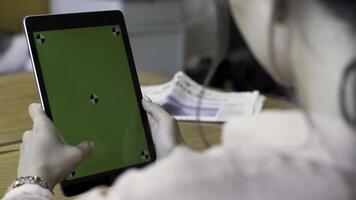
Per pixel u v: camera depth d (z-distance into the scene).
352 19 0.52
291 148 0.53
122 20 0.97
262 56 0.58
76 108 0.90
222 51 0.65
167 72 3.28
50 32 0.90
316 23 0.53
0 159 1.08
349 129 0.52
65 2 3.29
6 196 0.73
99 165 0.89
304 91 0.55
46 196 0.73
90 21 0.94
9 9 3.46
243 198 0.50
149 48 3.22
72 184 0.86
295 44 0.54
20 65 2.89
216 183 0.51
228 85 2.19
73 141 0.88
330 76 0.53
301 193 0.50
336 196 0.50
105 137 0.91
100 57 0.94
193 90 1.41
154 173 0.53
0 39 3.00
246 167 0.52
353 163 0.51
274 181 0.51
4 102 1.42
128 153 0.92
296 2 0.53
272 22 0.54
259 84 2.12
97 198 0.59
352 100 0.52
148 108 0.95
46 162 0.76
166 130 0.93
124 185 0.54
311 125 0.53
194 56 2.88
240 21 0.59
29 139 0.79
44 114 0.83
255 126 0.57
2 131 1.23
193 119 1.29
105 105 0.92
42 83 0.88
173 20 3.25
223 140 0.58
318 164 0.52
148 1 3.17
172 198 0.51
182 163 0.53
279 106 1.37
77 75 0.91
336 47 0.52
